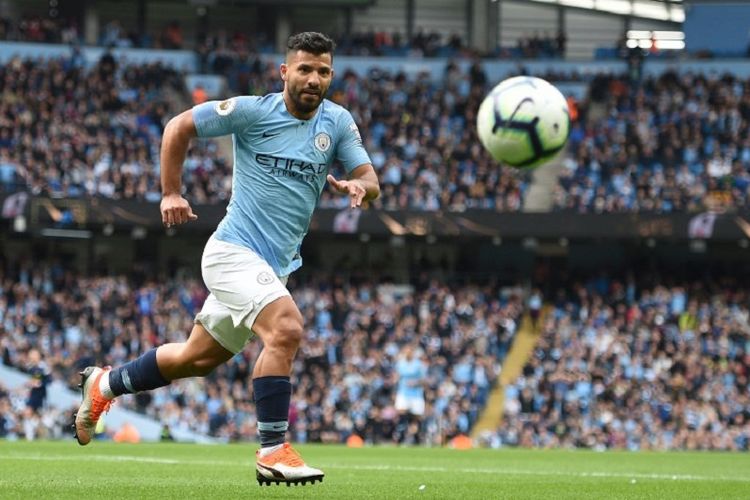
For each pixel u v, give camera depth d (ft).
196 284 154.92
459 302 152.25
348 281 157.58
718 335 143.95
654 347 140.46
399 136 172.24
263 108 32.89
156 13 198.90
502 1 207.82
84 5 193.16
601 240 159.02
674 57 188.44
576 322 149.38
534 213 155.84
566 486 43.65
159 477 44.39
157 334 140.87
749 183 162.20
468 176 165.27
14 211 150.51
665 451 114.32
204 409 124.16
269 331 31.83
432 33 196.03
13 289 144.46
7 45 179.22
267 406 31.63
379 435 124.06
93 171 159.33
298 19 201.67
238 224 32.99
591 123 177.88
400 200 160.25
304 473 31.50
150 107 172.35
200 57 185.68
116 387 34.91
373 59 189.88
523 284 161.99
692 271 165.07
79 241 167.32
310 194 33.63
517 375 145.28
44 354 131.54
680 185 160.56
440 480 47.34
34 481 39.19
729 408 132.05
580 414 130.41
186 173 159.43
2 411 116.98
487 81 186.19
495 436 127.65
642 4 208.64
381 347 139.95
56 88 169.68
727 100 176.55
